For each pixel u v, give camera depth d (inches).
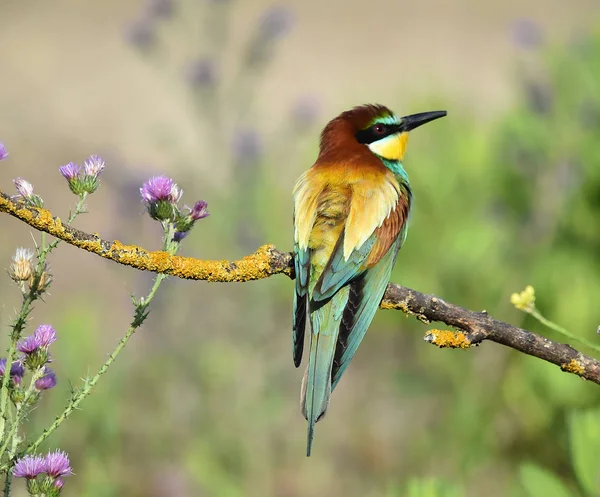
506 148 495.2
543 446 445.7
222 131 479.2
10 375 217.5
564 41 510.0
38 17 1083.9
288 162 560.7
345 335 289.0
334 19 1068.5
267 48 486.0
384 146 351.6
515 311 478.0
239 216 473.1
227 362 465.1
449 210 528.4
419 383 494.6
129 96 900.0
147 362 470.3
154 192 230.8
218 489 428.5
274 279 537.0
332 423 487.8
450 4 1099.3
